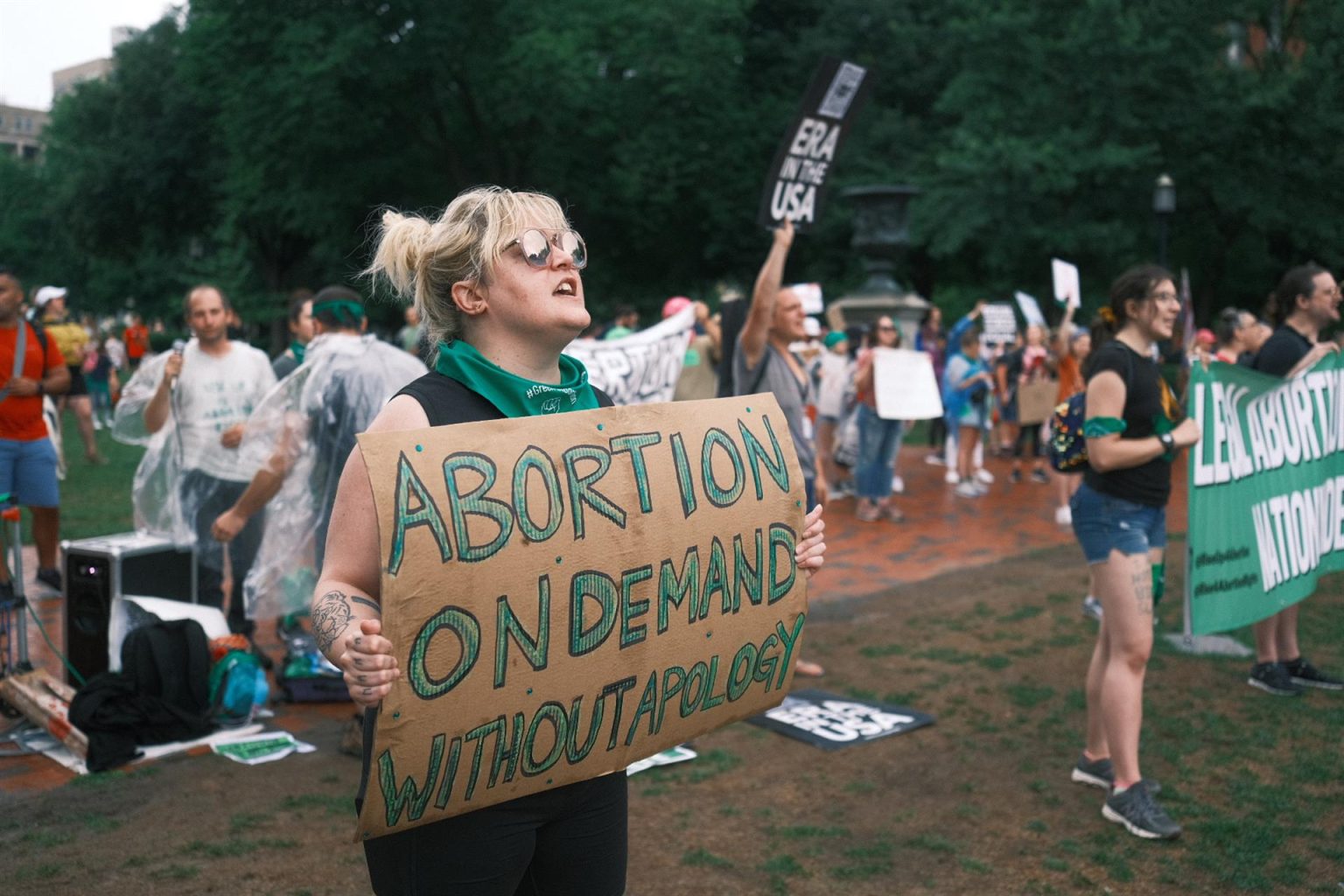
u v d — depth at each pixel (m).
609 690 1.79
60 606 6.45
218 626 4.76
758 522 1.99
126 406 5.39
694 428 1.94
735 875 3.38
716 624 1.93
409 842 1.75
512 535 1.66
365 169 24.56
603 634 1.77
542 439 1.74
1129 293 3.66
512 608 1.66
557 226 1.84
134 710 4.31
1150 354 3.70
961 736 4.64
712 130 25.38
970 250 27.98
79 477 12.12
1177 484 12.79
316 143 23.11
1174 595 7.11
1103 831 3.72
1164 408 3.64
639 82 24.86
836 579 7.79
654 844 3.59
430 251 1.82
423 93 24.22
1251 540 4.68
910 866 3.46
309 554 4.55
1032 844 3.63
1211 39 23.09
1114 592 3.68
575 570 1.73
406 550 1.56
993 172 22.41
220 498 5.40
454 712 1.62
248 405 5.48
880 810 3.90
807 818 3.82
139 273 46.34
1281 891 3.31
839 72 5.04
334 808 3.83
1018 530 9.66
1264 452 4.74
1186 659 5.65
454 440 1.65
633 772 4.22
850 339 14.27
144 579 4.89
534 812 1.81
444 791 1.65
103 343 23.41
